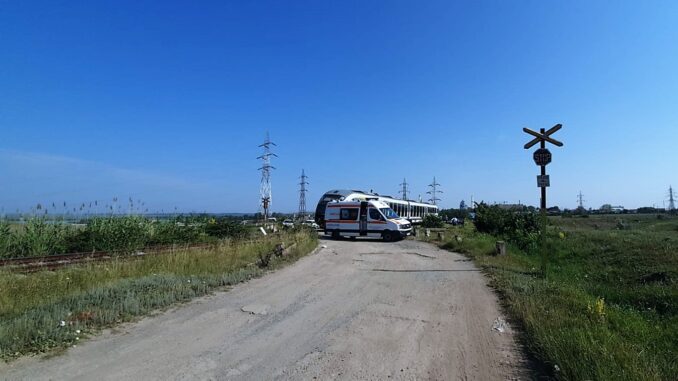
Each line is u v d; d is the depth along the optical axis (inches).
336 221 1093.1
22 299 299.6
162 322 277.0
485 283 449.7
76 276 383.6
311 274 482.9
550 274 541.6
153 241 705.6
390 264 589.6
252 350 229.3
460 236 1016.9
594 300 369.4
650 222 2190.0
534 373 205.2
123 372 194.4
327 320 292.2
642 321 342.6
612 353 207.2
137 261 464.1
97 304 297.3
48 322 245.4
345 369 205.9
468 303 353.4
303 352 228.2
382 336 258.8
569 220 2445.9
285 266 537.6
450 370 207.8
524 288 389.1
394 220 1042.7
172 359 212.4
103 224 655.8
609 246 893.2
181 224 836.6
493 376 201.2
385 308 330.0
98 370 195.6
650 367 201.2
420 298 370.0
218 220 943.7
